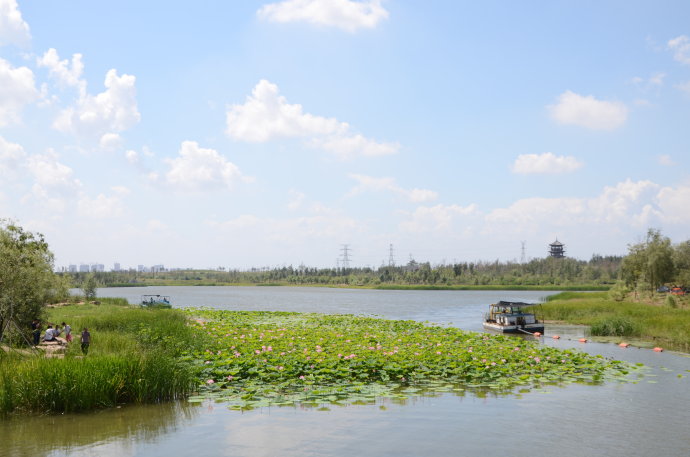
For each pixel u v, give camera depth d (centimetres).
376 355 1936
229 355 1961
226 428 1179
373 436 1127
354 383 1619
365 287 18512
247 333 2744
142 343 2298
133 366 1441
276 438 1109
